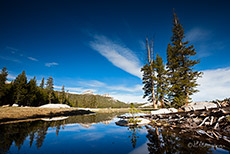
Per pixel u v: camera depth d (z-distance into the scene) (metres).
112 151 4.49
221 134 6.45
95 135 7.11
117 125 11.01
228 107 8.09
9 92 40.06
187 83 19.38
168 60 23.33
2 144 5.20
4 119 13.11
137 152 4.32
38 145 5.18
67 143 5.52
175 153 4.05
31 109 22.12
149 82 25.45
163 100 23.14
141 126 10.28
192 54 20.33
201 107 11.04
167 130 8.16
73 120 14.48
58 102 61.66
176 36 24.19
